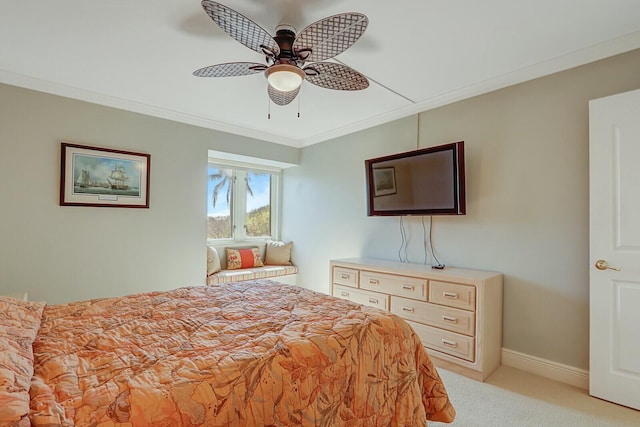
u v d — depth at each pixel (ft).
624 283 6.14
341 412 3.84
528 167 7.75
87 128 9.16
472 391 6.79
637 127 6.00
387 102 9.81
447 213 8.63
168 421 2.72
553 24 5.87
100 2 5.32
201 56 7.13
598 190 6.42
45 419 2.37
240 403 3.13
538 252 7.58
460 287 7.56
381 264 9.73
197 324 4.63
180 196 11.03
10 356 2.97
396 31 6.09
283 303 5.74
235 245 14.43
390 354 4.59
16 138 8.13
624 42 6.34
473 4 5.31
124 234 9.84
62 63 7.47
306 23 5.93
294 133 13.47
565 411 6.04
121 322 4.67
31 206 8.33
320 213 13.71
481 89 8.46
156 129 10.48
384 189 10.35
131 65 7.55
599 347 6.41
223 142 12.18
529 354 7.68
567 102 7.18
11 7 5.42
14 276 8.11
